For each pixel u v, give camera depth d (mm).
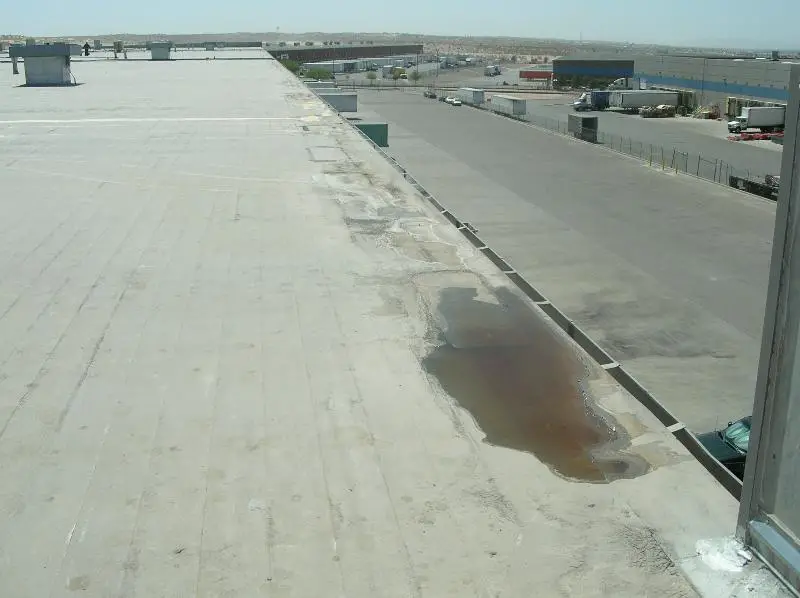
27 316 4711
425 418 3465
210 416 3484
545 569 2451
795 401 2287
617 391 3738
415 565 2480
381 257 5945
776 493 2406
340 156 10398
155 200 7809
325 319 4672
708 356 11492
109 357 4121
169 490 2910
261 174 9148
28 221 6957
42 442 3256
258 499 2850
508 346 4262
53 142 11500
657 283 14984
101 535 2643
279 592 2363
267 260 5852
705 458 3082
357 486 2930
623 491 2871
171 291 5156
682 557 2494
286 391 3734
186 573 2451
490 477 2979
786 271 2197
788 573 2338
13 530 2668
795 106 2117
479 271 5609
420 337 4422
